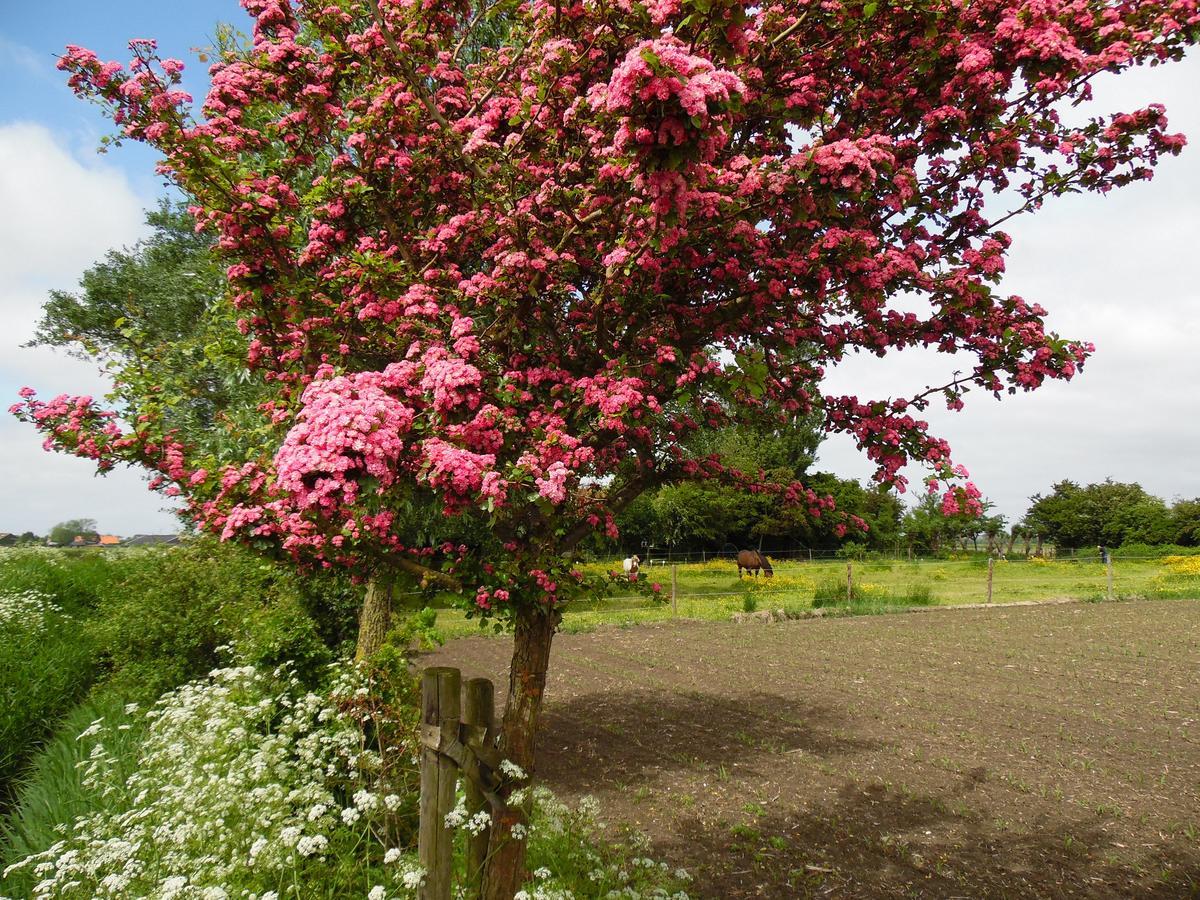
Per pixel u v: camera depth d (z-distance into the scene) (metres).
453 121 4.20
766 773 6.66
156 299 10.63
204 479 3.52
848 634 14.35
